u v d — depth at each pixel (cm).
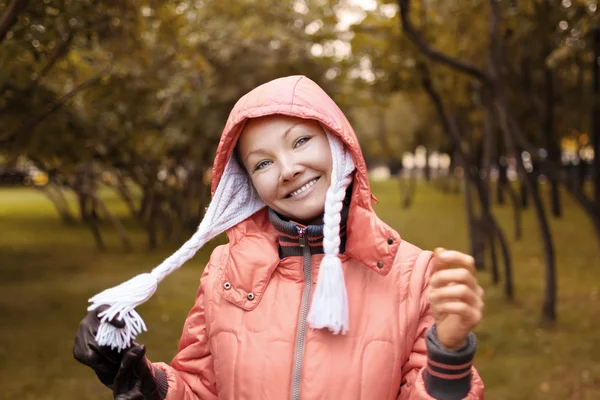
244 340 173
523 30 812
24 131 651
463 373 145
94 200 1486
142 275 158
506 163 2519
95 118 757
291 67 1121
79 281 1088
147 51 664
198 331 187
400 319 170
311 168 172
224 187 185
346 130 171
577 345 667
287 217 181
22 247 1528
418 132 2823
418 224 1900
